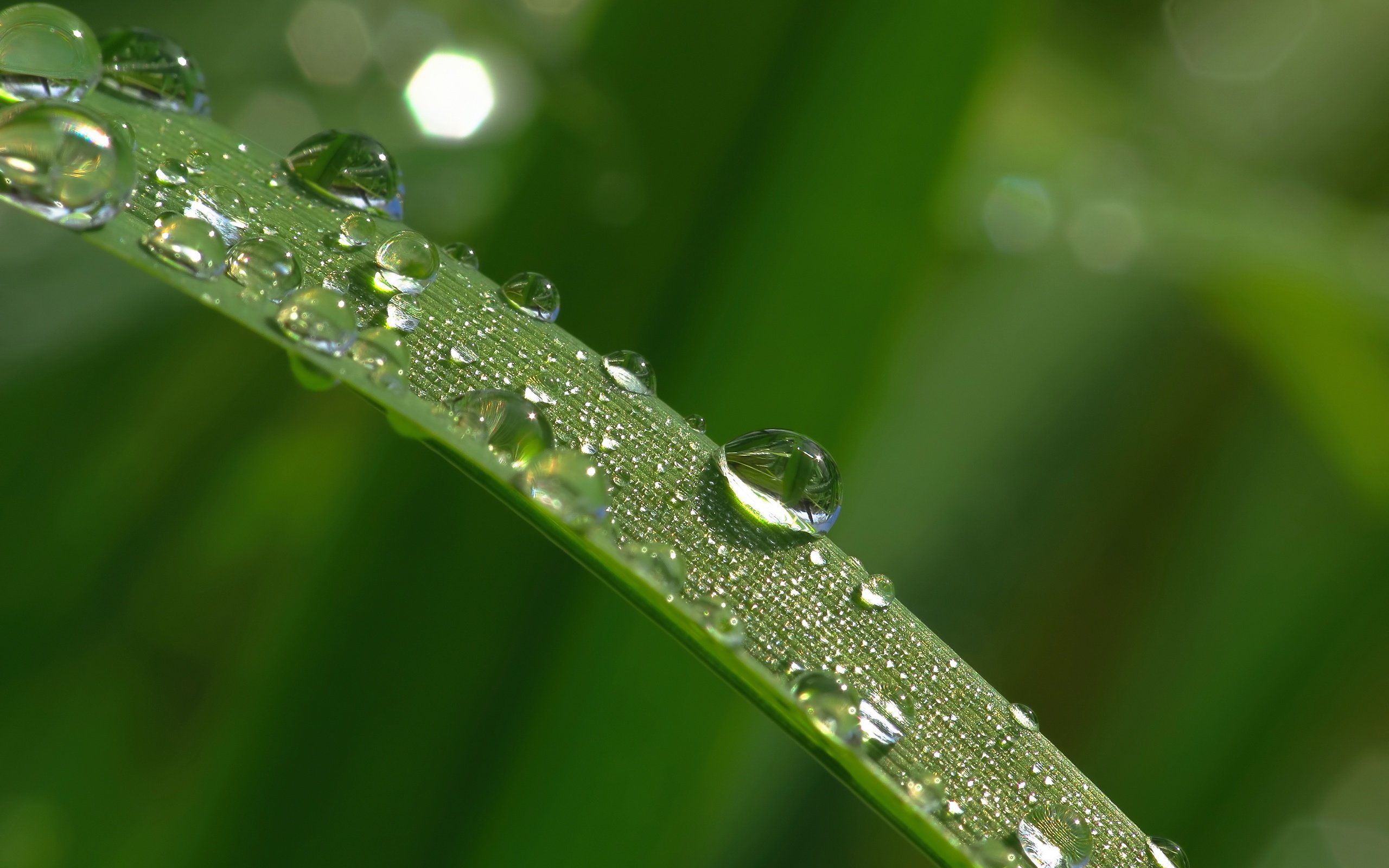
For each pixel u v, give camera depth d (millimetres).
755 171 136
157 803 140
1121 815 127
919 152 136
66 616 144
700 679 132
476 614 132
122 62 132
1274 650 159
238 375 149
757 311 136
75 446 146
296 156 131
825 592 127
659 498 127
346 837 130
